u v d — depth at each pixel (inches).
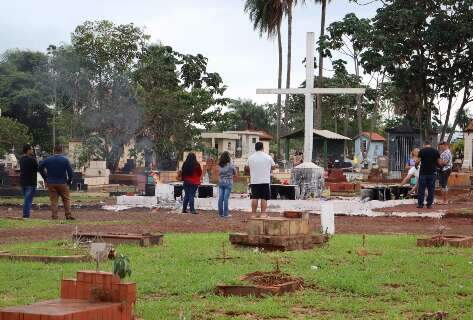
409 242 569.6
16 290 370.9
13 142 2256.4
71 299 250.5
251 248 515.2
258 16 2374.5
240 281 369.4
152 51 2140.7
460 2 1653.5
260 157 759.7
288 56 2437.3
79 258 464.8
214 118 2059.5
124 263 248.7
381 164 2613.2
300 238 517.0
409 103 1957.4
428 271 414.3
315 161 2303.2
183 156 2057.1
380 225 777.6
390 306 327.3
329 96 3144.7
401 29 1701.5
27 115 3132.4
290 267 427.8
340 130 3604.8
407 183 1166.3
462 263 443.2
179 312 310.5
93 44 2158.0
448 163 1067.9
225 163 874.8
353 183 1382.9
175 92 2018.9
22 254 490.0
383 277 393.7
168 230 703.7
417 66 1717.5
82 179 1571.1
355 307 321.4
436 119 1811.0
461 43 1691.7
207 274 402.6
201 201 1034.7
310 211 951.6
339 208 946.1
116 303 243.9
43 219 840.9
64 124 2151.8
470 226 758.5
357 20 1736.0
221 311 317.4
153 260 463.5
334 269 421.1
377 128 3705.7
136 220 828.6
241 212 952.3
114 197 1285.7
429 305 325.4
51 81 2330.2
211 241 573.6
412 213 900.0
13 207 1071.0
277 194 1037.8
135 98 2049.7
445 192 1072.8
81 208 1041.5
